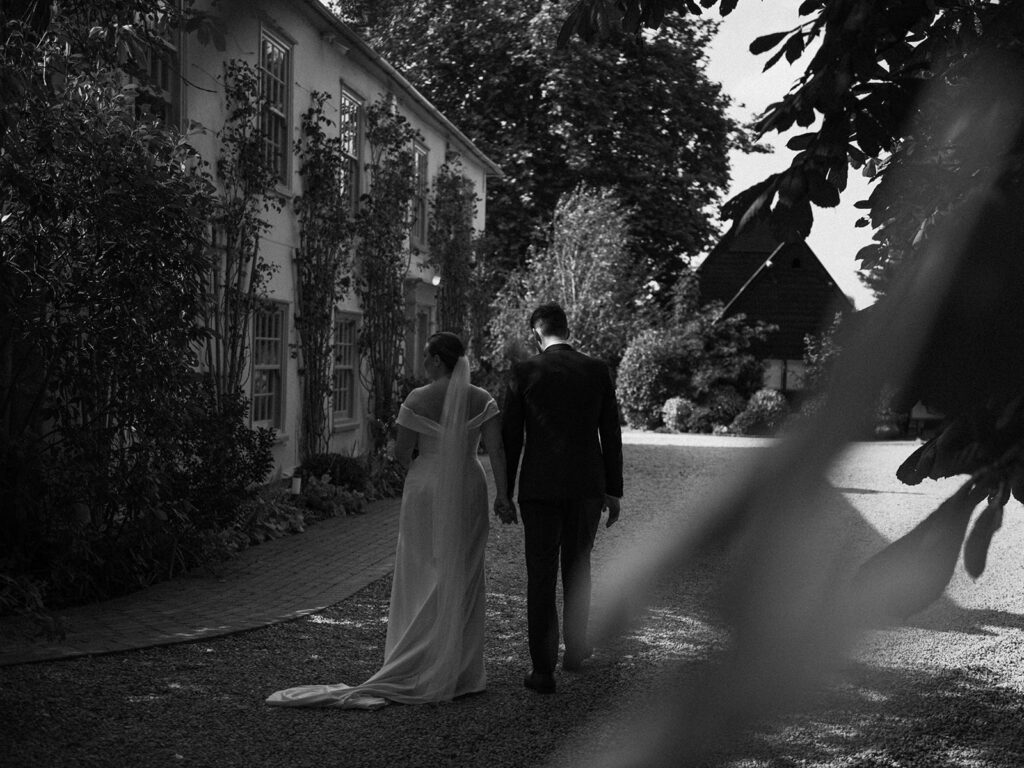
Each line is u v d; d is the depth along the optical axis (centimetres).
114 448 762
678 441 2411
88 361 687
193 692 512
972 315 77
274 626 652
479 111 3016
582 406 536
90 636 604
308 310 1289
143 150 687
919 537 82
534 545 526
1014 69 120
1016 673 532
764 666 61
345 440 1452
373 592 768
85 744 432
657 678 67
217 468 833
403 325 1541
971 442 92
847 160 176
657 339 2870
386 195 1473
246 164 1066
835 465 60
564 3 386
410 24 2983
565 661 551
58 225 664
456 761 419
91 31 679
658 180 3038
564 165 3073
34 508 682
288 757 425
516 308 2792
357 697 499
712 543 61
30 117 591
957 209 89
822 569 61
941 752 414
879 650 68
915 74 173
